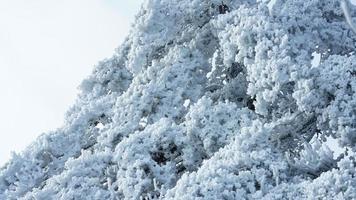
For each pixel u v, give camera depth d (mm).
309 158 10492
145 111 12828
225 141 11469
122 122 12695
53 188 11695
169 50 13922
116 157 11477
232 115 11844
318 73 11164
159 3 13203
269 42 11500
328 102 11164
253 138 10672
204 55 14211
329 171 9578
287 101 11750
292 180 10289
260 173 10047
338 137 10914
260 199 9570
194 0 13625
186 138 11805
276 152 10914
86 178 11602
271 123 11258
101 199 11289
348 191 9117
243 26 12227
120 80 14898
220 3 13906
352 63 11047
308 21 12812
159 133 11680
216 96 13945
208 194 9492
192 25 14344
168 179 11227
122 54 14875
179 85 13078
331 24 13195
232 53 12422
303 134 12094
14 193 12406
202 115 11719
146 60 13375
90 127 13922
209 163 10359
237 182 9859
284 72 11062
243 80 13836
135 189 10828
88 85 15141
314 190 9383
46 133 13562
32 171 12773
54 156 13242
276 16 12578
